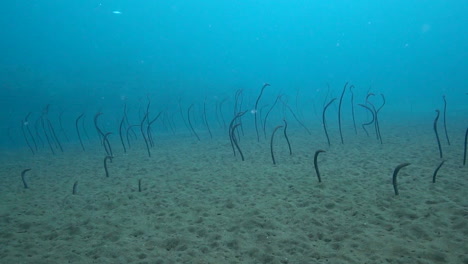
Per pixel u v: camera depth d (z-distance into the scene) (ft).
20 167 44.47
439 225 16.83
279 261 14.60
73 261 15.89
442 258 13.53
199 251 16.15
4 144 71.05
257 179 29.48
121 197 26.55
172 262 15.15
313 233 17.37
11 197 29.09
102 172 37.70
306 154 39.40
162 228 19.58
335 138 51.01
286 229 18.10
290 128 69.15
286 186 26.61
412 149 37.93
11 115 86.43
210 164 37.65
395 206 20.12
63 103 96.12
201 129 79.25
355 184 25.49
